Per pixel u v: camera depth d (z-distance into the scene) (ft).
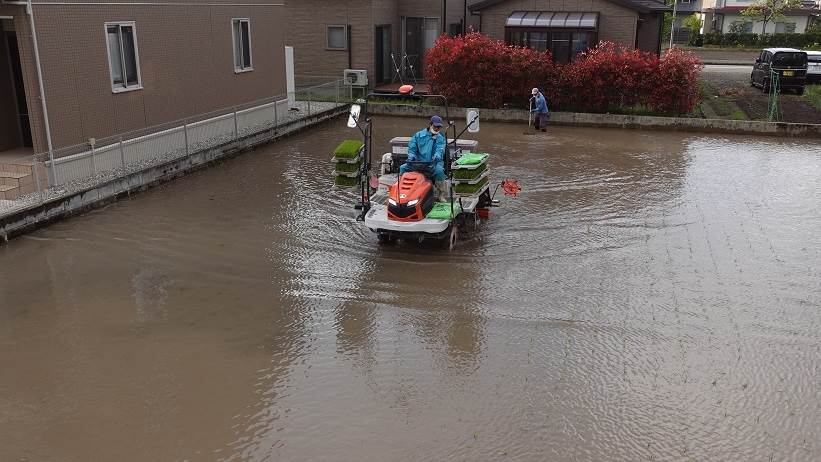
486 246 33.32
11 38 41.91
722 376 22.02
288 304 27.09
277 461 18.01
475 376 22.02
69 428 19.36
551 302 27.27
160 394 21.01
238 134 53.52
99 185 38.93
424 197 31.09
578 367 22.50
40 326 25.26
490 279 29.45
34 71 36.96
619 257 31.94
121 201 40.19
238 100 56.59
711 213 38.47
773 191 42.98
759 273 30.17
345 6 76.07
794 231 35.65
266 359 23.04
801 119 65.62
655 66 65.10
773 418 19.88
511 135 61.00
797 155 53.26
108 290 28.32
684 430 19.30
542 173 47.14
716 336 24.58
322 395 21.01
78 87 39.86
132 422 19.66
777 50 82.89
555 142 57.88
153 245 33.27
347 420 19.75
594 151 54.44
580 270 30.42
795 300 27.50
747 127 61.77
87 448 18.49
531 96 64.95
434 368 22.52
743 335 24.66
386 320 25.84
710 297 27.73
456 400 20.70
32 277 29.55
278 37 61.98
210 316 26.07
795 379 21.86
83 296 27.73
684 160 51.42
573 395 20.95
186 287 28.63
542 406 20.39
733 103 75.61
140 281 29.22
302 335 24.70
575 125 65.82
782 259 31.83
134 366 22.57
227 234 34.78
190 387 21.40
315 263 31.19
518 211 38.68
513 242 33.83
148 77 45.65
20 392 21.11
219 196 41.37
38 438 18.92
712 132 62.69
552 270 30.42
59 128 38.70
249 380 21.80
